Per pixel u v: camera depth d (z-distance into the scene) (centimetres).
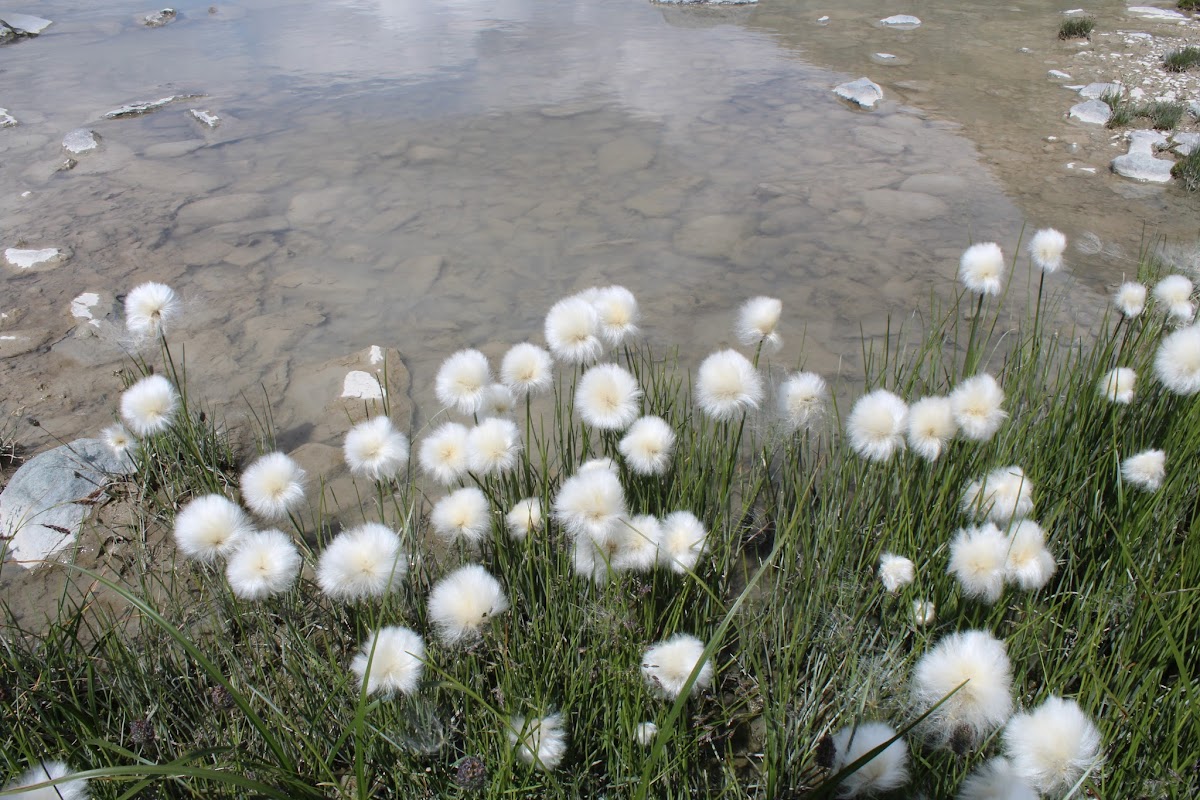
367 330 425
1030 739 156
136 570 288
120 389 380
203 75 838
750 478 312
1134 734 190
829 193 570
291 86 801
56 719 217
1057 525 264
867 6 1137
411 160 628
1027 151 645
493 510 250
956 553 200
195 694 233
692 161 624
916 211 543
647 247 500
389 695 191
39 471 319
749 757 227
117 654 237
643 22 1050
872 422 223
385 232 521
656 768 210
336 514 313
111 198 567
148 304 295
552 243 507
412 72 839
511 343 410
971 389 227
